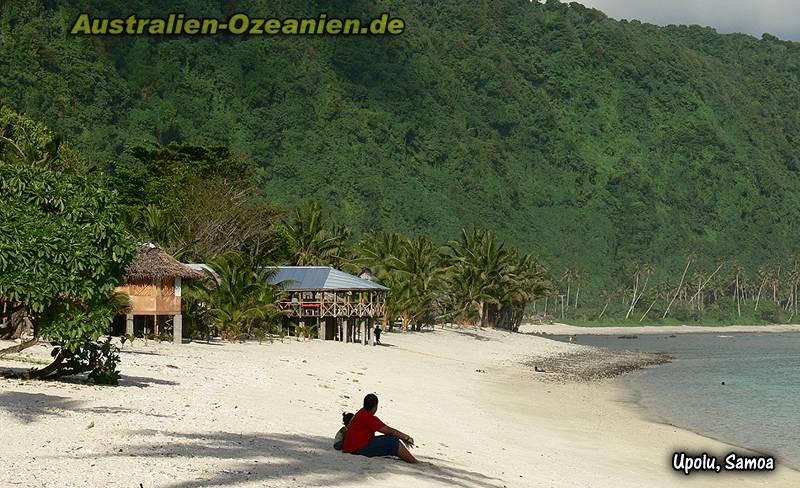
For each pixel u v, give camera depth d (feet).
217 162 285.43
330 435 61.67
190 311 158.30
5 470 39.60
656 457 83.20
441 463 58.44
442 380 140.56
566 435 91.91
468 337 281.74
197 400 70.28
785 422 116.06
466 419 92.79
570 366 215.10
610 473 70.85
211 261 171.83
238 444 51.55
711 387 166.91
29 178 66.69
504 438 82.28
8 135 200.75
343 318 204.64
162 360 104.78
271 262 244.63
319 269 212.43
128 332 139.64
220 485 39.91
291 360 132.05
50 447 45.32
